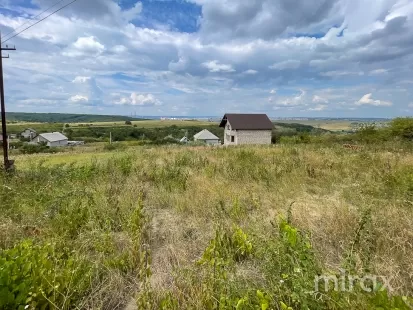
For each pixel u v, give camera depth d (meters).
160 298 2.16
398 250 2.57
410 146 12.04
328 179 5.95
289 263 2.04
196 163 8.66
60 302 2.02
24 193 4.79
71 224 3.45
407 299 1.58
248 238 2.98
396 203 3.87
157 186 5.84
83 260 2.55
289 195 4.87
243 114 39.97
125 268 2.67
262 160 8.92
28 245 2.48
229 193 4.91
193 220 3.91
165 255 3.01
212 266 2.25
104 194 4.88
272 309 1.79
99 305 2.17
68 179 6.01
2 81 7.57
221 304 1.83
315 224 3.40
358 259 2.29
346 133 26.30
